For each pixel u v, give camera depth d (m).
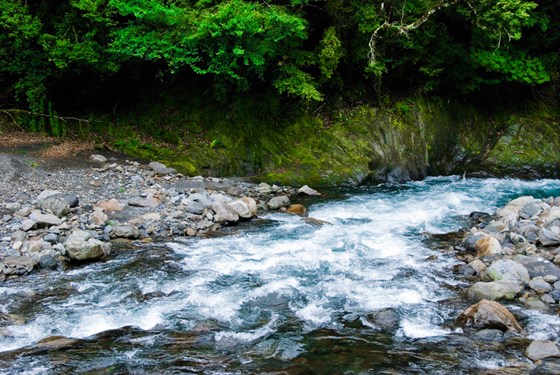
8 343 5.62
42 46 13.48
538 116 18.88
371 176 15.41
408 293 7.07
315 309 6.62
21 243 8.04
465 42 17.95
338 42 15.51
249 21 12.88
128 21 13.54
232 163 14.54
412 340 5.78
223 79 14.72
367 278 7.65
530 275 7.31
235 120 15.23
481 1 15.24
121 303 6.71
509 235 9.02
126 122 14.98
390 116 17.00
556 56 18.73
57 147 13.20
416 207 12.16
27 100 13.78
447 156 17.48
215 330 6.04
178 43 13.39
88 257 8.02
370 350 5.57
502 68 17.41
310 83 15.39
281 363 5.32
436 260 8.38
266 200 12.35
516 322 5.99
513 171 17.08
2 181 10.54
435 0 16.44
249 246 9.04
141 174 12.45
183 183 12.31
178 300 6.84
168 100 15.39
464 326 6.05
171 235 9.42
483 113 18.67
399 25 15.73
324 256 8.59
